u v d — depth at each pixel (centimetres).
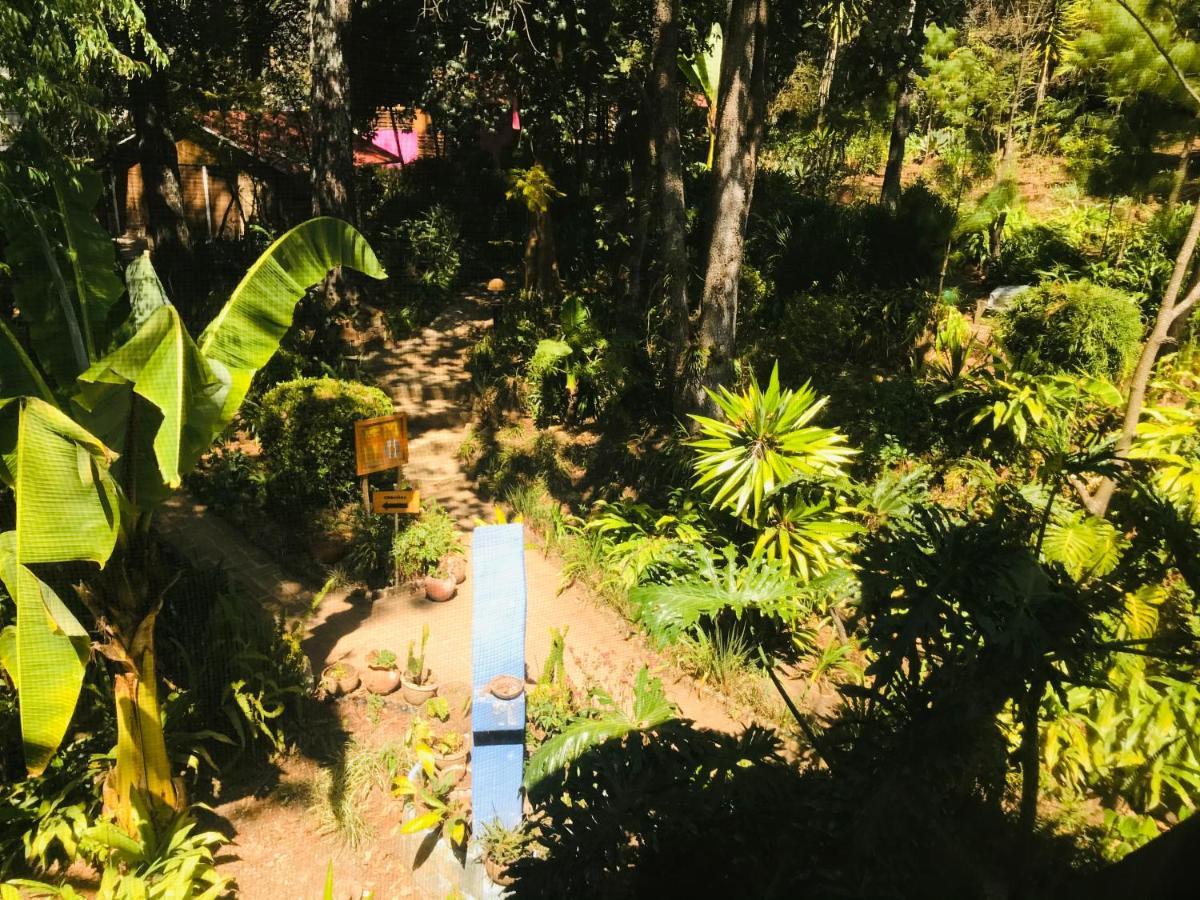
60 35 630
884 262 1332
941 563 296
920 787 257
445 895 482
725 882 271
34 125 514
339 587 772
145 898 438
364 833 524
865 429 959
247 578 766
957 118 1355
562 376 1134
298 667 621
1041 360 967
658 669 668
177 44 1470
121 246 1546
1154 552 346
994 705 271
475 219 1675
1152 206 1298
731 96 892
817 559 651
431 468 1035
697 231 1497
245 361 452
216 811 536
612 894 280
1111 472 378
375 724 608
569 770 341
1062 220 1366
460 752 552
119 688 469
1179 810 344
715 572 598
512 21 1178
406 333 1323
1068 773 363
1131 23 739
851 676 618
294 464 859
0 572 399
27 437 351
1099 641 291
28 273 468
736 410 687
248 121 1764
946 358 1072
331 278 1289
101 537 367
